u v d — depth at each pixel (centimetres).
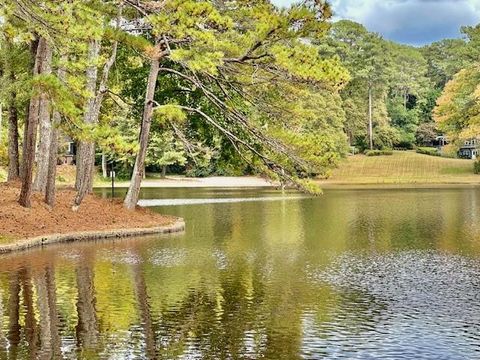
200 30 2367
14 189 2777
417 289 1413
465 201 4094
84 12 1903
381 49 9462
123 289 1417
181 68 3041
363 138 9625
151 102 2725
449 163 8562
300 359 954
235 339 1048
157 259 1817
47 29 1745
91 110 2692
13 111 3253
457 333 1081
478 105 7206
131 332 1090
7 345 1022
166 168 8181
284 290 1405
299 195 4984
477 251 1944
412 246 2066
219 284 1473
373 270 1642
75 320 1165
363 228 2592
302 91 2473
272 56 2330
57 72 2542
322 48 8812
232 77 2484
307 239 2264
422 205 3791
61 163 6831
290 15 2238
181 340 1043
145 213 2730
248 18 2539
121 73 3169
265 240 2239
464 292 1381
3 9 1641
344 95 9262
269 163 2520
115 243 2162
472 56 7669
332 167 2486
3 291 1391
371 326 1121
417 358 959
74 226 2300
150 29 2672
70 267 1683
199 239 2272
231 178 7812
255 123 2581
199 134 3127
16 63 2777
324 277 1554
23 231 2109
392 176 7994
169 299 1321
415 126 10256
